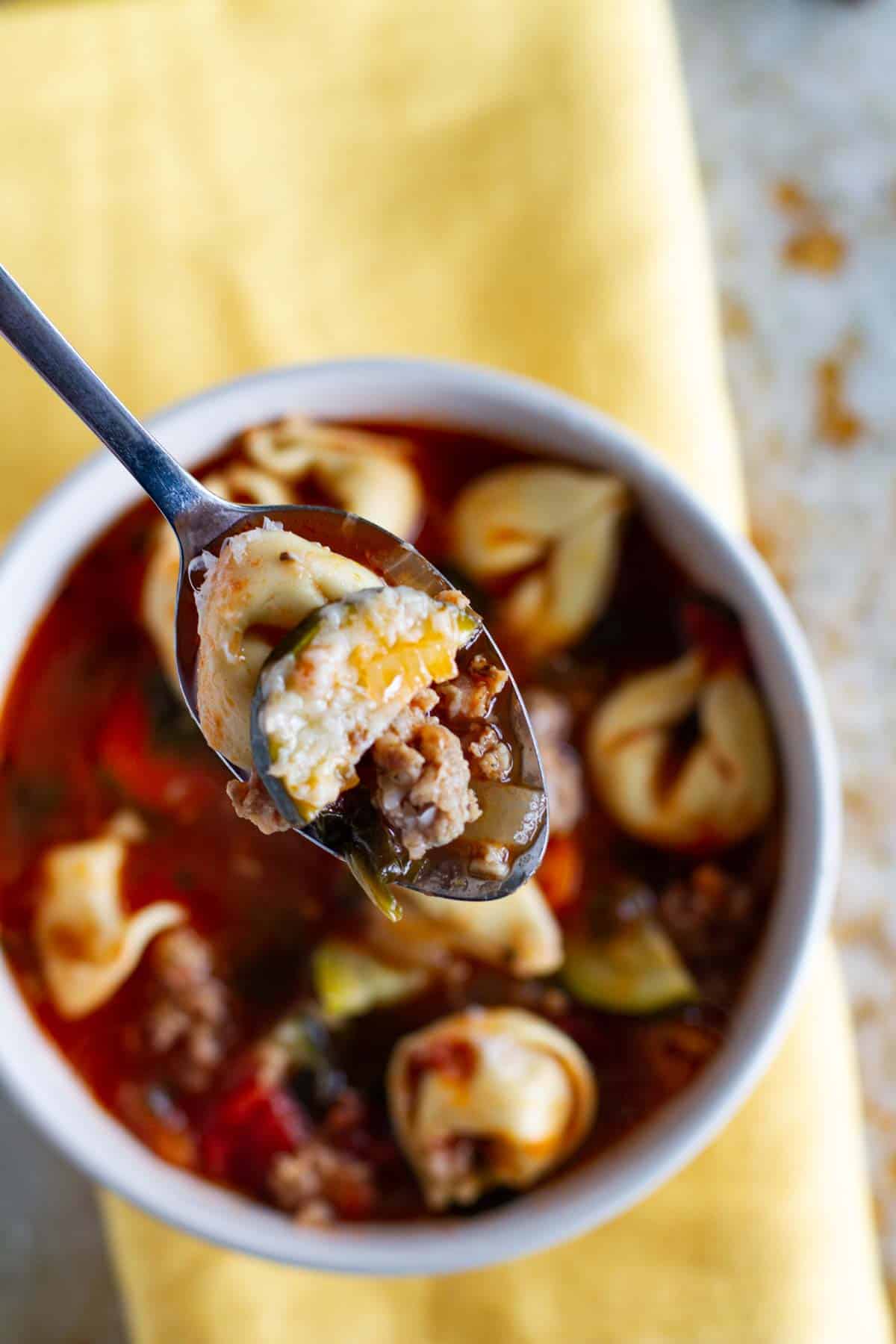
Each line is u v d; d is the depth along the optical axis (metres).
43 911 0.38
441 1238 0.35
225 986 0.38
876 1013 0.42
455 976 0.38
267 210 0.40
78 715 0.38
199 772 0.38
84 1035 0.38
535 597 0.38
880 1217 0.41
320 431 0.37
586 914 0.38
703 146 0.44
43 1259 0.41
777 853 0.37
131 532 0.37
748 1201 0.38
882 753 0.42
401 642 0.30
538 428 0.37
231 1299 0.38
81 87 0.40
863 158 0.44
